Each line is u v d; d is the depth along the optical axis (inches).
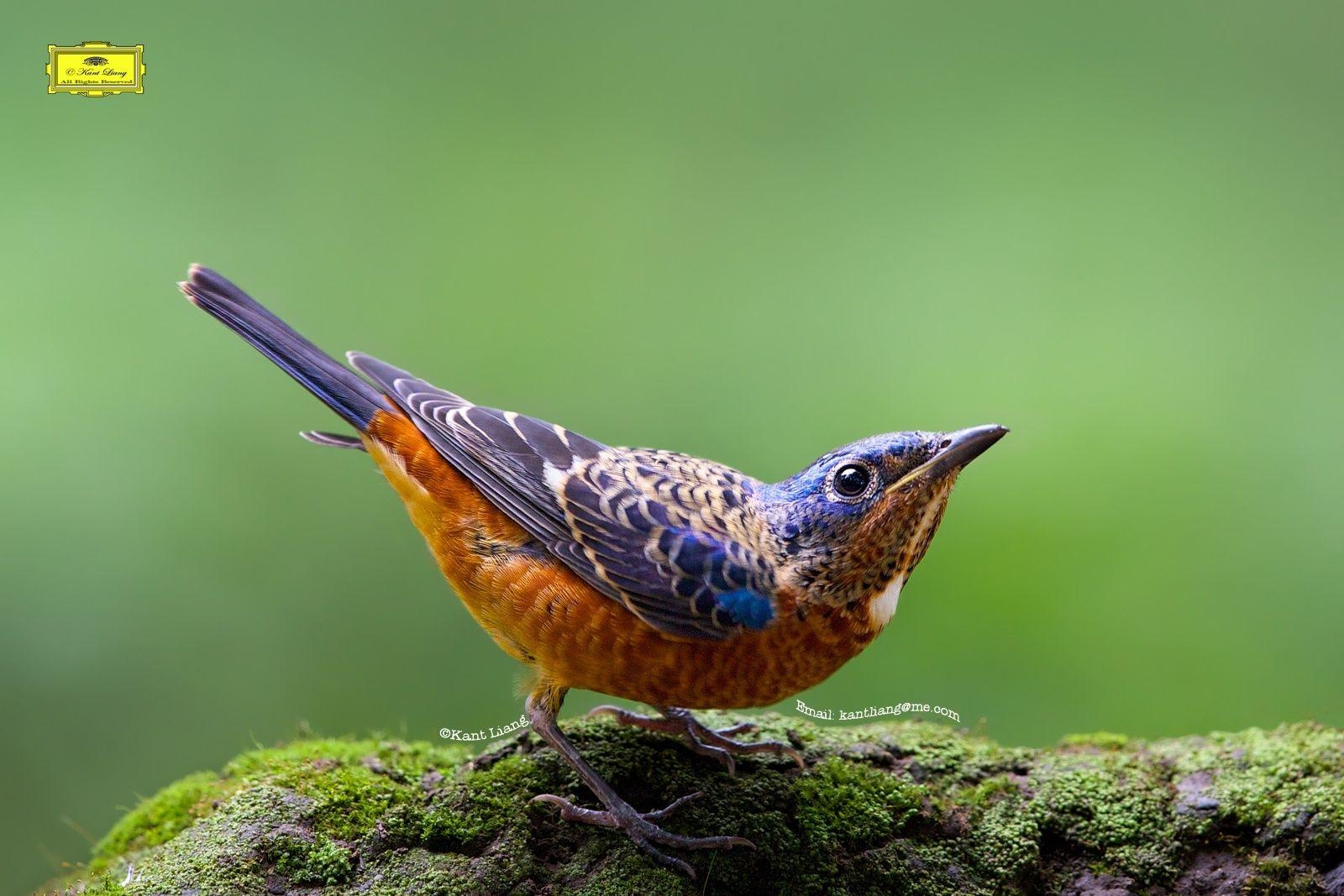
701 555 287.3
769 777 302.4
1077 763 313.0
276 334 335.6
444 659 487.8
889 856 287.4
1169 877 288.7
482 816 287.7
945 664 502.3
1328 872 281.7
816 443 565.0
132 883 268.7
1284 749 306.5
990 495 540.1
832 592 291.9
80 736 459.2
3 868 443.8
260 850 275.9
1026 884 290.8
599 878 277.1
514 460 307.9
